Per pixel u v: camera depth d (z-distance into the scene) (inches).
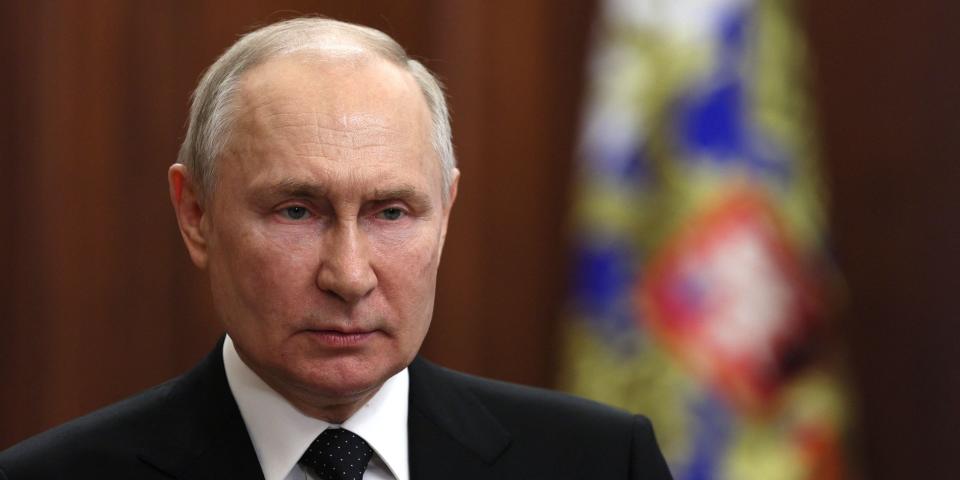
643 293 552.4
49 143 526.3
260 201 238.1
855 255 635.5
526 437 282.5
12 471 258.2
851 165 635.5
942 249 640.4
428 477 265.7
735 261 545.3
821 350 560.4
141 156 538.6
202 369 272.8
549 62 597.0
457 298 584.1
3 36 522.3
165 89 540.7
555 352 595.5
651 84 557.6
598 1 594.6
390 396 266.2
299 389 247.8
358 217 240.4
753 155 553.3
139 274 538.0
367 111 239.8
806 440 549.0
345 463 255.4
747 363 542.9
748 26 561.9
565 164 598.2
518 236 593.3
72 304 528.7
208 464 256.8
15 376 522.3
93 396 531.2
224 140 245.8
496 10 590.9
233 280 244.7
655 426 545.6
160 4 540.7
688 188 548.7
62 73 528.4
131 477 257.4
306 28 253.9
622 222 558.9
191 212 263.0
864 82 636.7
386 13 572.1
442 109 262.5
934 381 643.5
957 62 640.4
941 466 642.8
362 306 238.5
